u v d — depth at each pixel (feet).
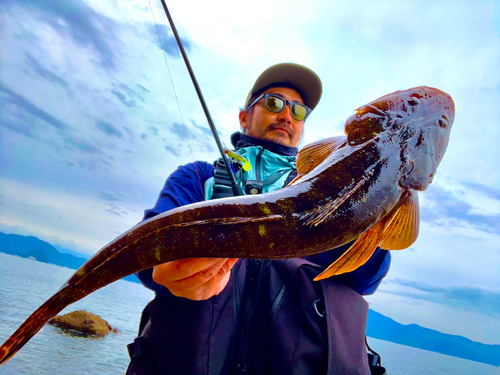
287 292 1.66
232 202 1.08
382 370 1.75
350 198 1.15
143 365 1.56
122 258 1.03
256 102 2.49
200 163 2.16
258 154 2.21
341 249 1.72
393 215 1.23
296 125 2.44
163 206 1.73
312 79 2.57
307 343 1.53
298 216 1.08
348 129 1.33
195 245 1.02
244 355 1.59
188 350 1.50
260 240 1.04
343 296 1.67
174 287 1.09
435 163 1.34
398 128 1.31
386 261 1.73
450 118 1.43
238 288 1.66
